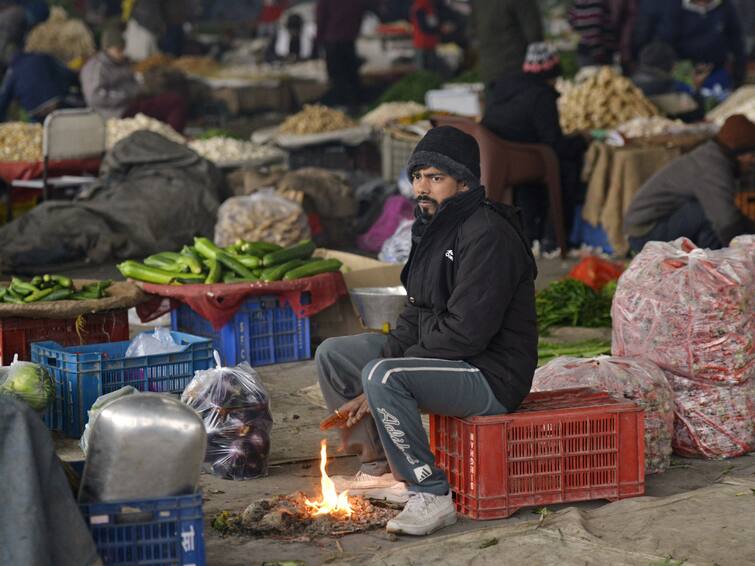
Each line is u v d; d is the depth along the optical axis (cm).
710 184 926
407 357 514
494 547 477
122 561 423
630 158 1164
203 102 2019
